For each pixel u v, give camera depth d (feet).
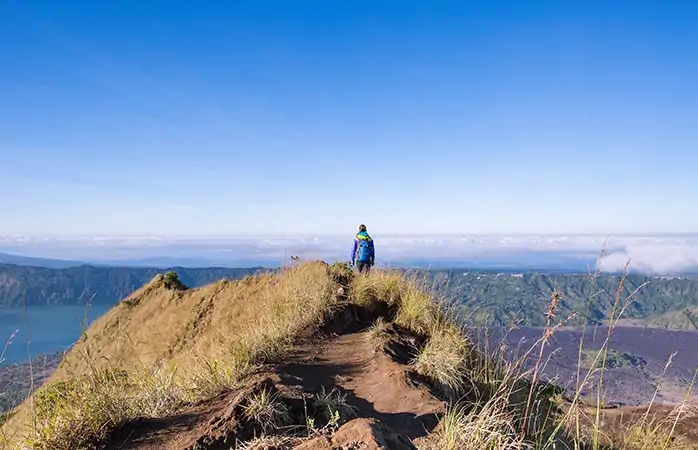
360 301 38.55
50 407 13.60
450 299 35.96
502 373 22.71
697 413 15.93
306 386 19.11
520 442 14.01
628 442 19.74
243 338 26.12
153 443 12.97
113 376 16.39
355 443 11.53
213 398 17.01
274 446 12.60
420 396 18.81
